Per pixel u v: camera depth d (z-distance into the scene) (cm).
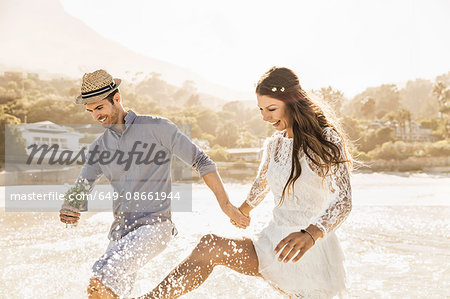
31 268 400
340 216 234
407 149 6375
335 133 251
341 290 263
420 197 1490
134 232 272
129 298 266
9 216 898
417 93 17488
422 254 509
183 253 457
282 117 262
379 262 466
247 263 266
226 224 713
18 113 8300
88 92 279
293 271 260
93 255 468
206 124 10319
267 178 280
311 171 255
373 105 12256
